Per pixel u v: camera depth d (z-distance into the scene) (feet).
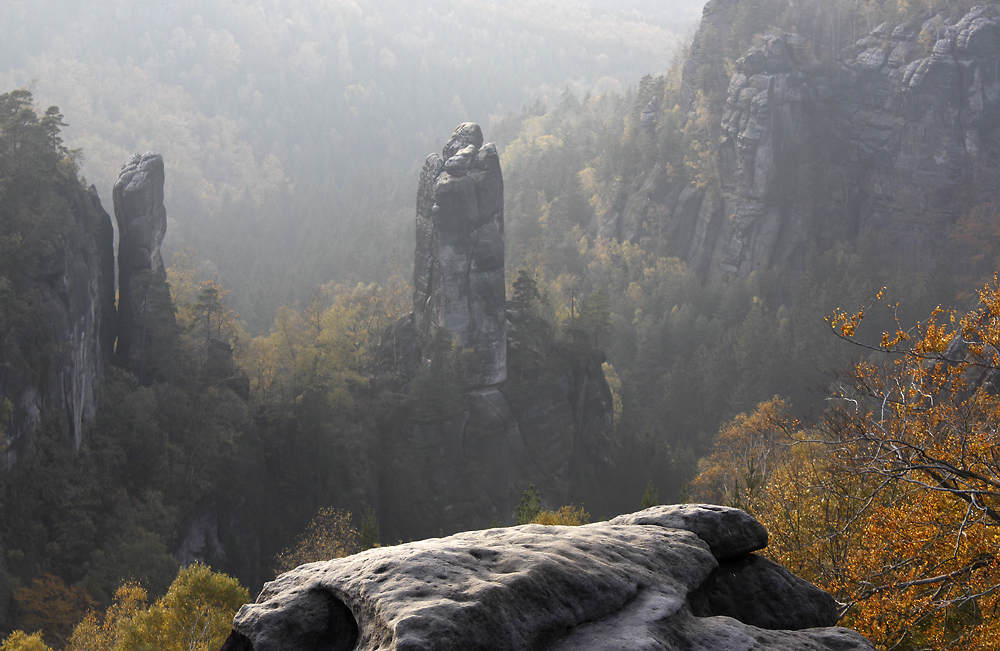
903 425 66.74
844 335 62.44
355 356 370.94
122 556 202.69
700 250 632.79
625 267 638.53
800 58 607.37
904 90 579.07
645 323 525.75
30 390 202.28
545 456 369.91
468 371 351.46
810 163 607.78
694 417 470.80
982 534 59.52
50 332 214.28
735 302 553.23
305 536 282.15
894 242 584.81
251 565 273.95
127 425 252.01
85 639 146.61
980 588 58.75
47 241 222.69
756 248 605.31
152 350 287.69
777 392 450.71
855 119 599.98
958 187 565.53
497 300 354.95
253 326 583.17
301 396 314.55
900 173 583.99
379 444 333.21
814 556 77.77
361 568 24.03
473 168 347.97
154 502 230.27
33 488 199.82
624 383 482.28
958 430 62.08
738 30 654.53
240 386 311.88
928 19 593.01
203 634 102.78
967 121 562.25
